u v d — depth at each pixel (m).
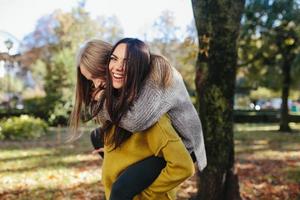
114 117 2.12
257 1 17.17
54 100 27.02
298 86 24.06
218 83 5.07
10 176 8.92
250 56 20.69
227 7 4.95
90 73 2.29
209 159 5.22
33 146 15.34
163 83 2.11
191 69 23.95
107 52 2.30
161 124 2.15
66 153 13.14
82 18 32.69
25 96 39.97
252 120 34.09
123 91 2.06
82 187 7.74
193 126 2.29
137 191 2.20
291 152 13.70
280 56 21.73
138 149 2.25
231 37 4.99
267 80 23.44
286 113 24.28
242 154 13.12
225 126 5.16
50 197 6.90
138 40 2.17
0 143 16.55
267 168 10.17
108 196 2.38
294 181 8.36
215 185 5.23
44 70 29.03
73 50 26.94
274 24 15.23
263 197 6.90
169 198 2.34
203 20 5.02
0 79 39.81
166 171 2.14
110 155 2.36
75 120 2.47
